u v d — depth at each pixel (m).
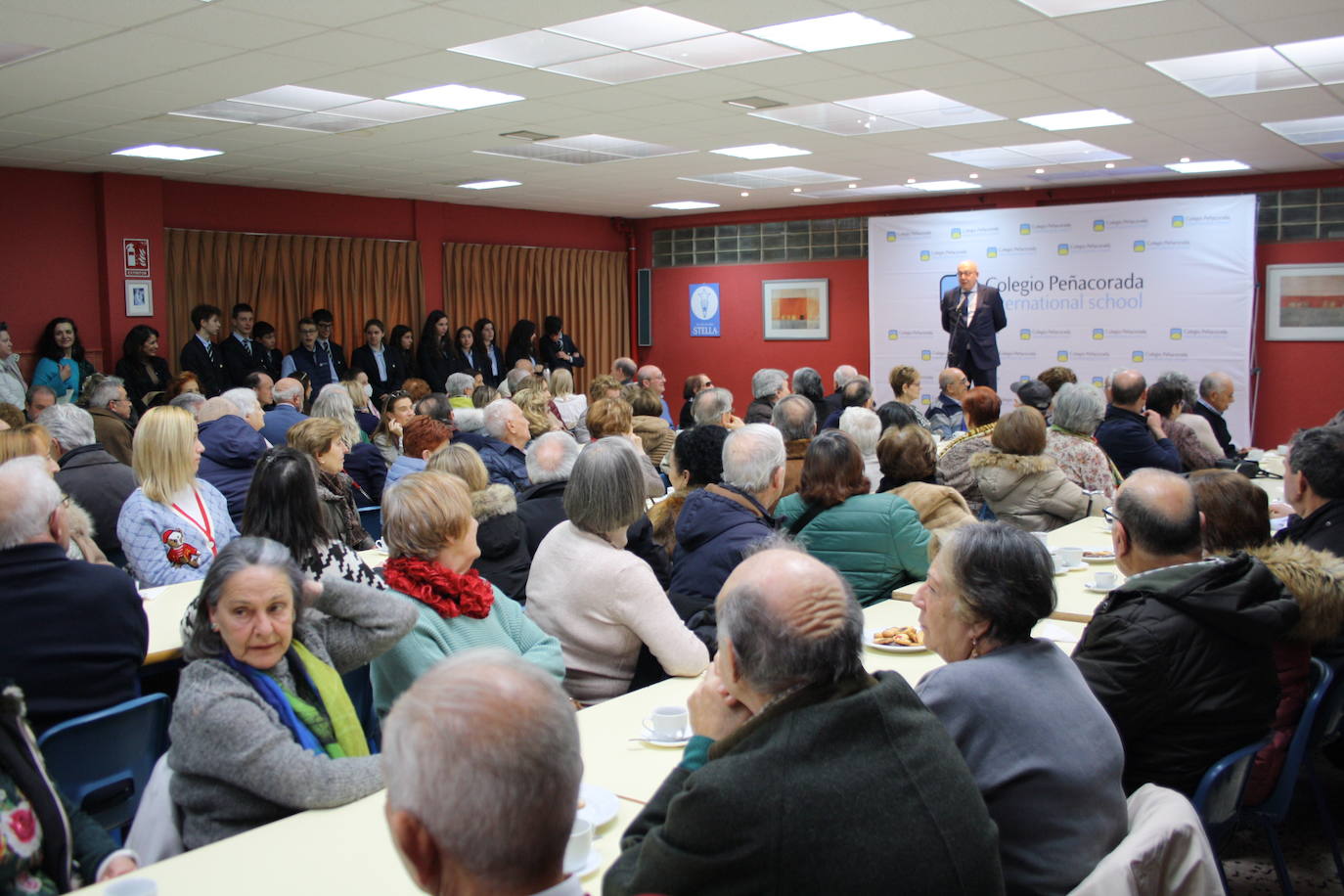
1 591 2.46
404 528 2.49
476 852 1.01
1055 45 5.44
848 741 1.42
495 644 2.51
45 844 1.79
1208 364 10.46
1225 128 7.86
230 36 5.07
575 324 13.52
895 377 8.18
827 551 3.45
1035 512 4.63
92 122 7.10
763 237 13.27
